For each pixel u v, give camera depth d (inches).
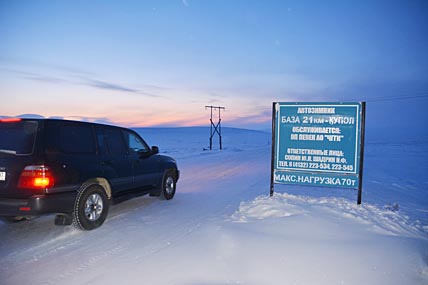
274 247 184.7
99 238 217.8
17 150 209.2
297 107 299.1
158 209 303.9
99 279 156.6
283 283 146.9
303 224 219.8
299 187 434.0
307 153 297.4
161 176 338.6
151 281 152.4
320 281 148.3
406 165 794.2
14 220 243.9
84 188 232.4
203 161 906.1
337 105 288.7
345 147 287.3
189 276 155.6
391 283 147.6
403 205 323.0
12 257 185.0
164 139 3294.8
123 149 287.1
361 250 179.8
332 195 368.2
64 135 228.1
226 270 160.6
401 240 195.8
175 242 204.5
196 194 382.9
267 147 2110.0
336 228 214.2
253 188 426.6
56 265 173.9
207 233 216.2
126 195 283.7
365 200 336.5
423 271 159.2
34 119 217.5
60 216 227.1
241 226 224.5
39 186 203.3
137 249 195.6
